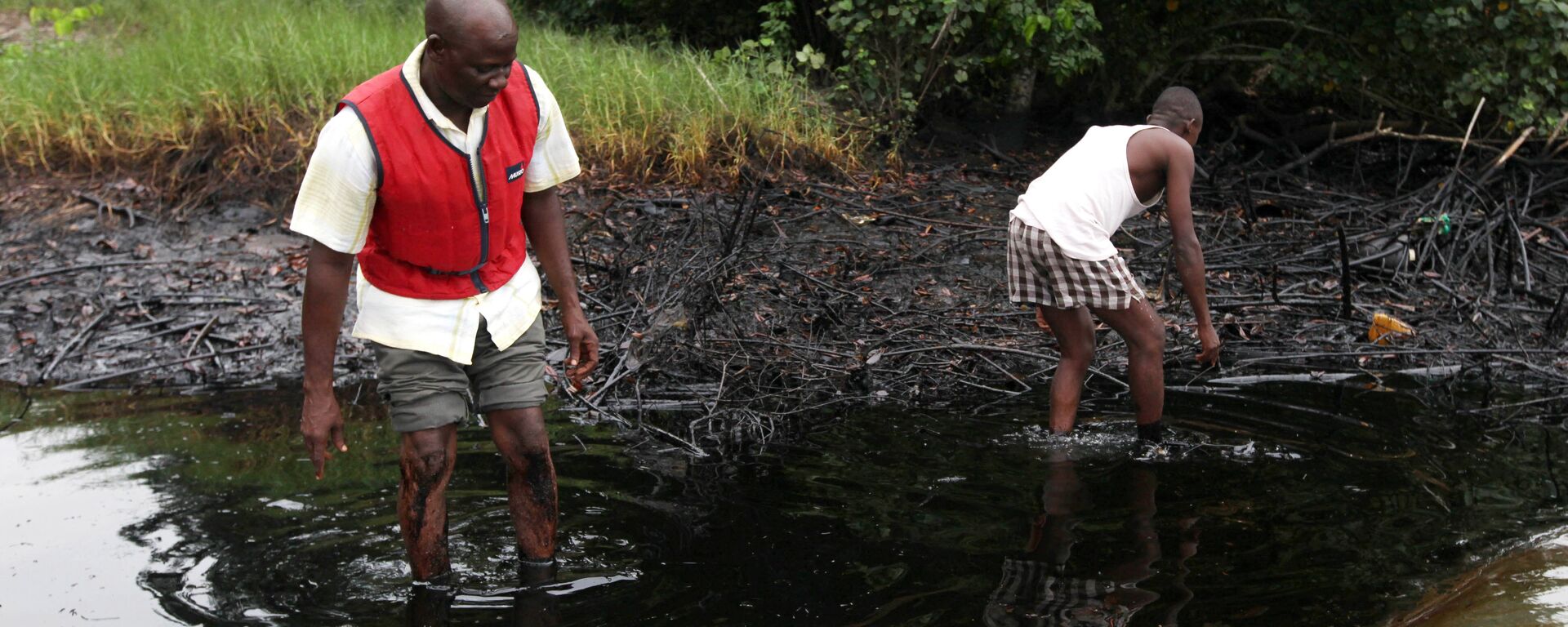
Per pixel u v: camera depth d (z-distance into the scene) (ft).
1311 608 9.79
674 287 19.12
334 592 10.26
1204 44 31.01
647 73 26.17
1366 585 10.22
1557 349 18.33
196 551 11.11
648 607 9.95
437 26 8.78
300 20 29.27
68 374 17.66
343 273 9.50
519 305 10.33
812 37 30.58
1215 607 9.84
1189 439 14.30
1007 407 15.85
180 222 21.80
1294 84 28.86
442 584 10.39
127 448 14.24
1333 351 18.12
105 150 23.27
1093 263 13.46
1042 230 13.69
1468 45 26.61
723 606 9.93
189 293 19.81
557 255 10.87
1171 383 16.81
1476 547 11.03
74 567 10.74
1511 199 23.88
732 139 24.99
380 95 9.14
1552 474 13.12
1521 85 26.35
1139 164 13.71
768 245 21.18
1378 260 21.84
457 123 9.34
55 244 21.11
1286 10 28.71
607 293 19.52
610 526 11.73
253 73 24.32
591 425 15.20
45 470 13.38
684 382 17.01
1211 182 26.07
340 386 16.99
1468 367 17.67
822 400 16.25
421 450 10.15
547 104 10.14
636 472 13.37
